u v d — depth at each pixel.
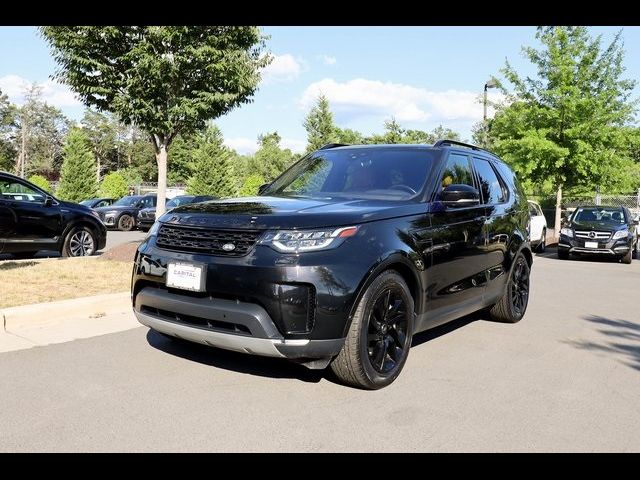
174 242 3.97
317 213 3.76
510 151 19.98
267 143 84.31
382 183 4.81
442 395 3.90
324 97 38.88
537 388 4.11
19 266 8.45
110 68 9.37
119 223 23.25
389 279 3.93
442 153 5.05
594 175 19.33
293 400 3.71
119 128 80.19
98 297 6.08
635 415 3.63
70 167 42.88
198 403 3.61
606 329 6.18
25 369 4.20
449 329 5.99
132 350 4.73
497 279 5.75
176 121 10.23
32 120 85.12
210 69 9.62
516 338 5.64
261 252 3.56
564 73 18.17
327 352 3.59
